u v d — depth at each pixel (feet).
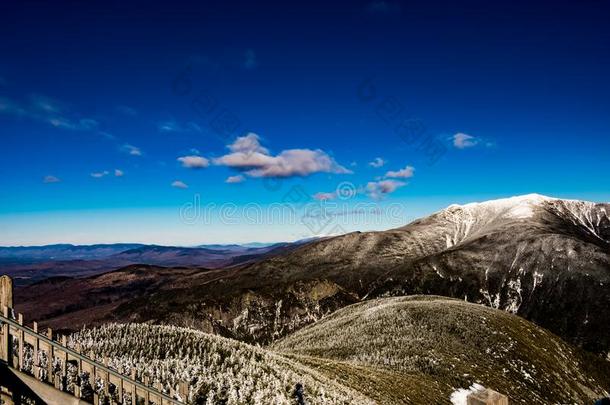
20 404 31.73
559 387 198.80
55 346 33.60
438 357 179.63
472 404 24.85
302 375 90.63
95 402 33.99
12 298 32.40
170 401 37.14
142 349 78.13
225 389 65.31
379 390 114.11
